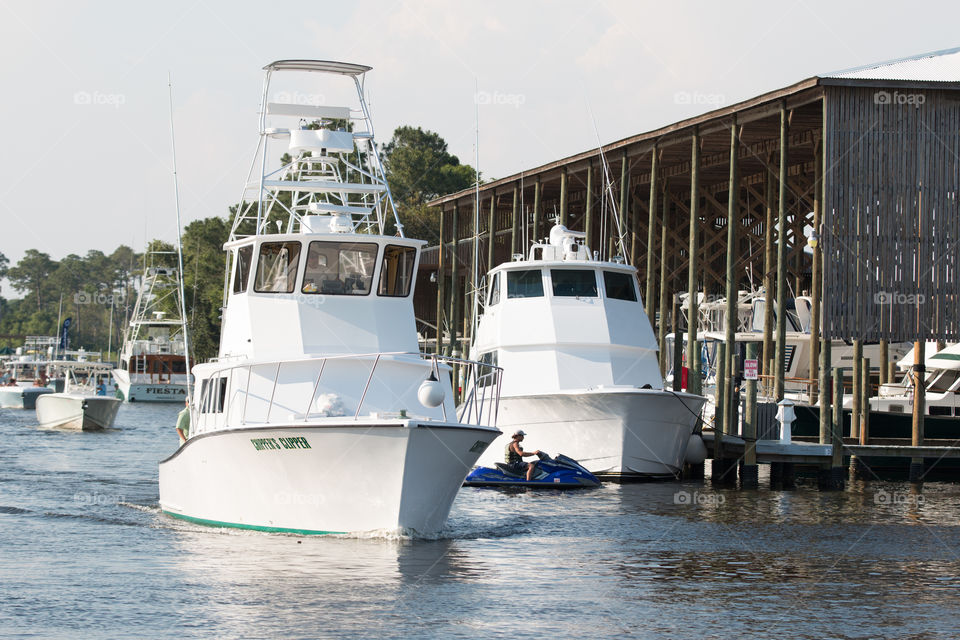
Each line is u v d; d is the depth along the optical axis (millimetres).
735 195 50219
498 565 25641
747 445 43531
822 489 43094
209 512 30562
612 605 22031
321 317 31047
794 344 68500
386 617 20703
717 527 32250
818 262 55188
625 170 60094
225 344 32969
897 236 45625
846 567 26266
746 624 20734
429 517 28031
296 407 29375
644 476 44500
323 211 32875
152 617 20609
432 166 143375
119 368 139875
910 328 45781
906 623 20938
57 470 47562
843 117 45344
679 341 48562
